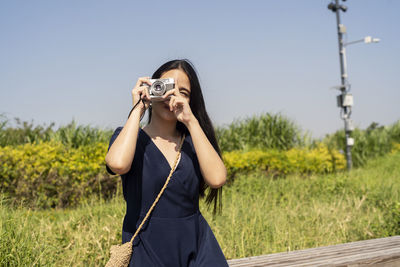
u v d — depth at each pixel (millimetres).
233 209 5273
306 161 11211
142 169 1645
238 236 4301
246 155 10344
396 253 2807
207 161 1674
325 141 16344
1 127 8523
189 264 1662
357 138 15664
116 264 1565
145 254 1603
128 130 1615
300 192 7930
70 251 3656
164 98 1683
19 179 6984
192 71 1865
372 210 6391
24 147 7840
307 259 2717
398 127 18812
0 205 3490
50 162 7477
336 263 2568
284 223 5066
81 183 7492
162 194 1641
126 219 1686
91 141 9992
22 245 2957
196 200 1750
